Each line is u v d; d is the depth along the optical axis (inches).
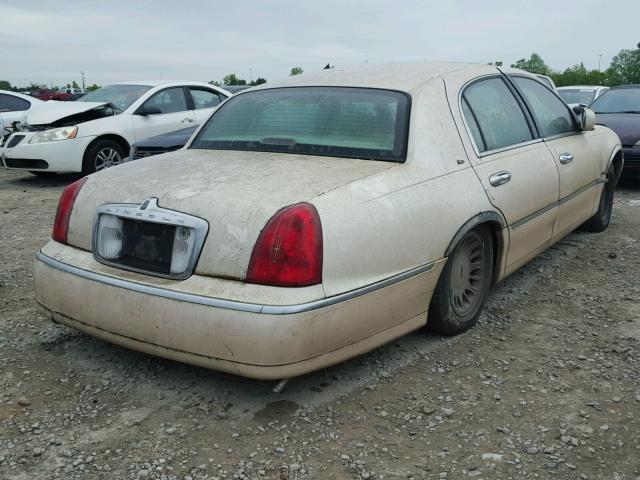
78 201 125.0
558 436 106.0
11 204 312.7
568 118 198.8
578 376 127.0
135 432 106.6
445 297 132.5
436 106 138.8
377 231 112.3
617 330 149.6
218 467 97.7
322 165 123.6
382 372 127.3
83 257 120.9
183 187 115.6
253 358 101.3
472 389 121.3
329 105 140.9
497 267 151.2
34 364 130.0
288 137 136.6
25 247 223.3
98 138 378.0
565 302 167.9
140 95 403.2
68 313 120.2
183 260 107.9
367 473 96.5
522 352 137.5
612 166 230.7
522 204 153.6
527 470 97.3
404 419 111.0
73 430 107.0
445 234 126.7
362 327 111.7
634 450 102.4
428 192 124.2
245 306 100.7
